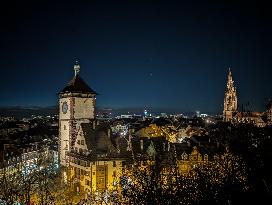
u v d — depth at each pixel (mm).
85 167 79688
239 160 18906
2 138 166250
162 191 20609
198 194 19469
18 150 127125
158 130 139625
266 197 16750
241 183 18062
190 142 86625
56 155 138500
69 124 93875
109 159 78562
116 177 78375
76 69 98438
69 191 79500
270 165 17562
